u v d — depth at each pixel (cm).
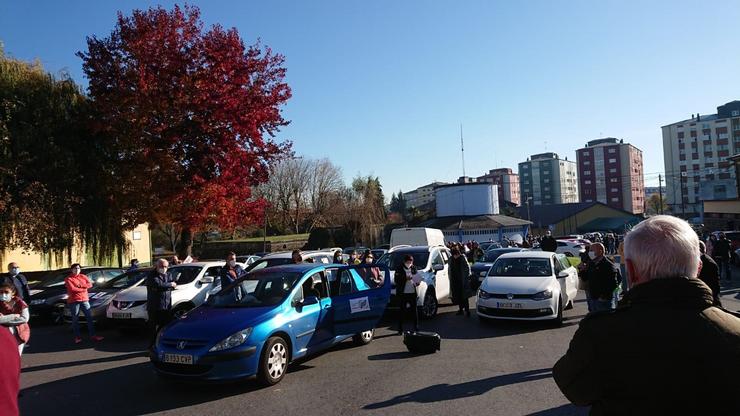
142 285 1308
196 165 1988
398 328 1130
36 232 1733
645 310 199
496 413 583
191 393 709
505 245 3653
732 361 181
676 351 185
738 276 2134
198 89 1928
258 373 712
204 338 698
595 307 890
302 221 6750
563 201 13250
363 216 5903
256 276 873
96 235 1984
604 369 199
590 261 908
